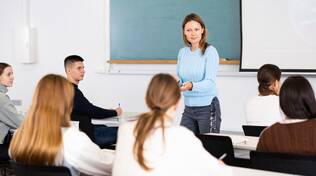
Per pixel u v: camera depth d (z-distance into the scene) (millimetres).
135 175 1821
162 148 1794
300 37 4910
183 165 1800
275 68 3305
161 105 1836
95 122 5645
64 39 6992
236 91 5484
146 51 6176
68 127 2131
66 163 2105
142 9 6168
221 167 1856
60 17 7012
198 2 5668
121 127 1949
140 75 6262
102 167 2143
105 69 6582
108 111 4129
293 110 2191
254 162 2291
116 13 6426
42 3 7176
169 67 5969
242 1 5242
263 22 5125
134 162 1829
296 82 2193
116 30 6445
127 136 1892
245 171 2150
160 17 6004
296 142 2193
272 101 3219
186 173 1804
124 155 1872
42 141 2041
